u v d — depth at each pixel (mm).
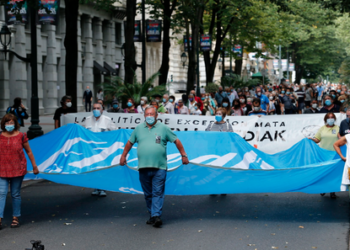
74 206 9469
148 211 8609
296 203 9633
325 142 10578
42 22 16844
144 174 8047
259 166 10070
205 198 10172
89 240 7223
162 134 8070
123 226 7977
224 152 10250
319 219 8375
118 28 45188
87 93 35250
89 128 11109
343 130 10469
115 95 21344
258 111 14773
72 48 16922
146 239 7234
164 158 8047
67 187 11414
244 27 39688
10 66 30109
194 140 10406
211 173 8703
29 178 9023
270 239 7219
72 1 16734
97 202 9805
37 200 10031
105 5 30516
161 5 25641
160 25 27672
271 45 43969
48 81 34406
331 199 9992
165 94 21172
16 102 15703
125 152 8336
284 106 25219
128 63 21516
